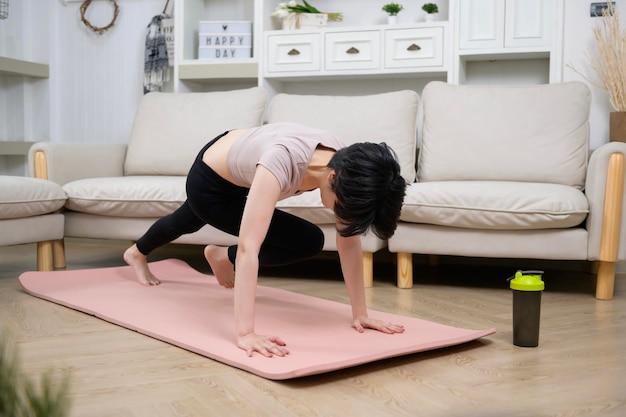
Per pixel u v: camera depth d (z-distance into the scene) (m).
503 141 3.35
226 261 2.49
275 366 1.71
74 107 4.89
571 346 2.06
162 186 3.29
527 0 3.59
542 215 2.80
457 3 3.69
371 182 1.62
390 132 3.49
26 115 4.91
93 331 2.19
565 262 3.72
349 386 1.66
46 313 2.45
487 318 2.46
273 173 1.79
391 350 1.82
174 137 3.80
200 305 2.49
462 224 2.93
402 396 1.58
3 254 4.09
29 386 0.59
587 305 2.74
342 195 1.65
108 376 1.72
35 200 3.17
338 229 1.74
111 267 3.47
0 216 3.05
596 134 3.71
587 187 2.91
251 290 1.86
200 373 1.74
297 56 3.98
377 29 3.82
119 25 4.74
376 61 3.84
